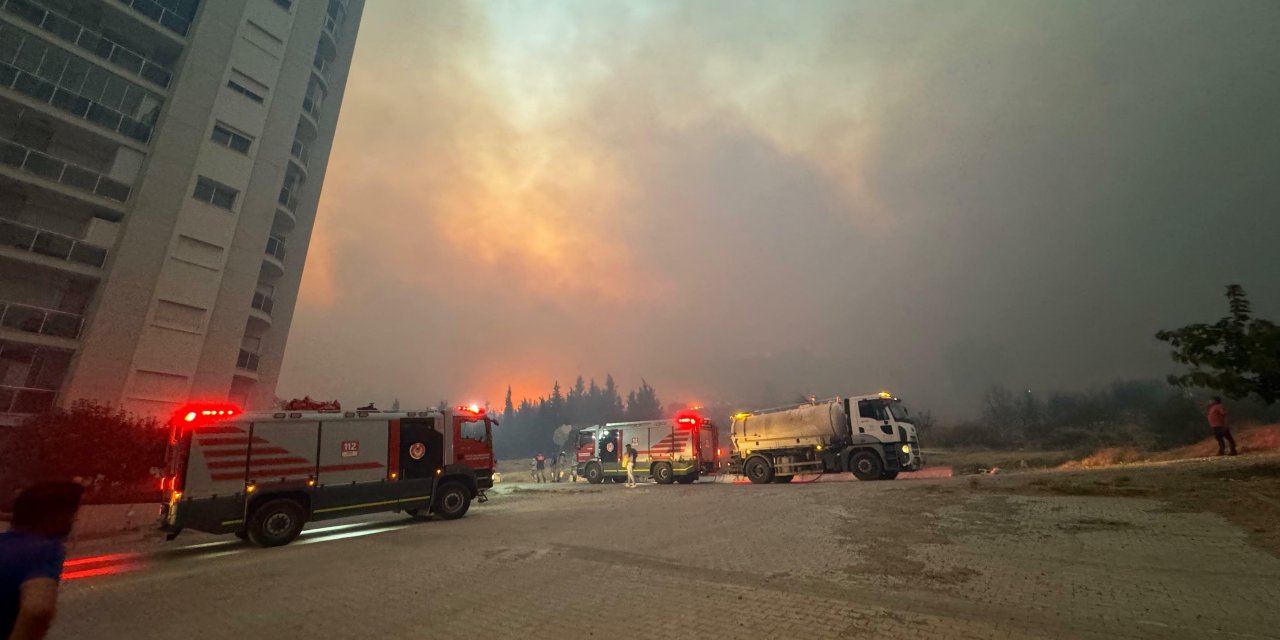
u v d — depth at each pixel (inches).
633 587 260.2
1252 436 810.2
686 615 215.8
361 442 521.3
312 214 1368.1
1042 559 266.2
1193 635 171.8
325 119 1433.3
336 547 427.2
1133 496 406.9
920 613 202.2
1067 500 414.9
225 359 1039.0
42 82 891.4
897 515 414.6
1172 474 478.9
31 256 858.1
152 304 944.9
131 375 912.9
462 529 478.6
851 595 228.1
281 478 472.4
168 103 1004.6
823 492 608.7
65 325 892.0
